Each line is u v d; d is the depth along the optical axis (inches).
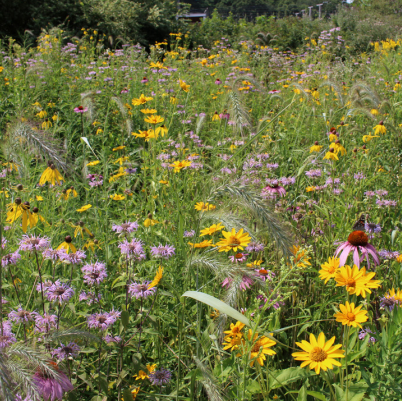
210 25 870.4
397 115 241.0
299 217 130.2
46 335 77.9
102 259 128.3
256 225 118.6
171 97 261.4
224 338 79.7
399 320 79.4
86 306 106.2
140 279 99.3
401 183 161.9
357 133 224.1
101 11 705.0
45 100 278.2
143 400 90.4
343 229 122.6
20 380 57.1
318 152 173.0
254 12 1371.8
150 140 176.1
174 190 151.3
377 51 537.0
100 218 146.7
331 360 65.7
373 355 84.7
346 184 153.7
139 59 414.3
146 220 131.0
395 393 75.0
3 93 284.0
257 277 78.1
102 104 278.5
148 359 103.6
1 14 675.4
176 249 123.8
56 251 92.2
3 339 71.4
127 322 84.1
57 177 109.7
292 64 515.5
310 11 1090.7
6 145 84.1
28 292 106.6
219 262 81.0
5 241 94.8
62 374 63.1
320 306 107.1
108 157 215.6
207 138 232.1
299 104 265.4
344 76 384.8
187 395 92.7
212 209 93.7
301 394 77.0
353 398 76.1
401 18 852.0
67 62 395.5
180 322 97.6
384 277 114.0
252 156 167.5
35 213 106.6
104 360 96.8
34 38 669.9
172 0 919.0
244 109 138.8
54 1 705.0
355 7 1018.7
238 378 77.8
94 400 86.6
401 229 147.0
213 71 393.7
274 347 99.3
